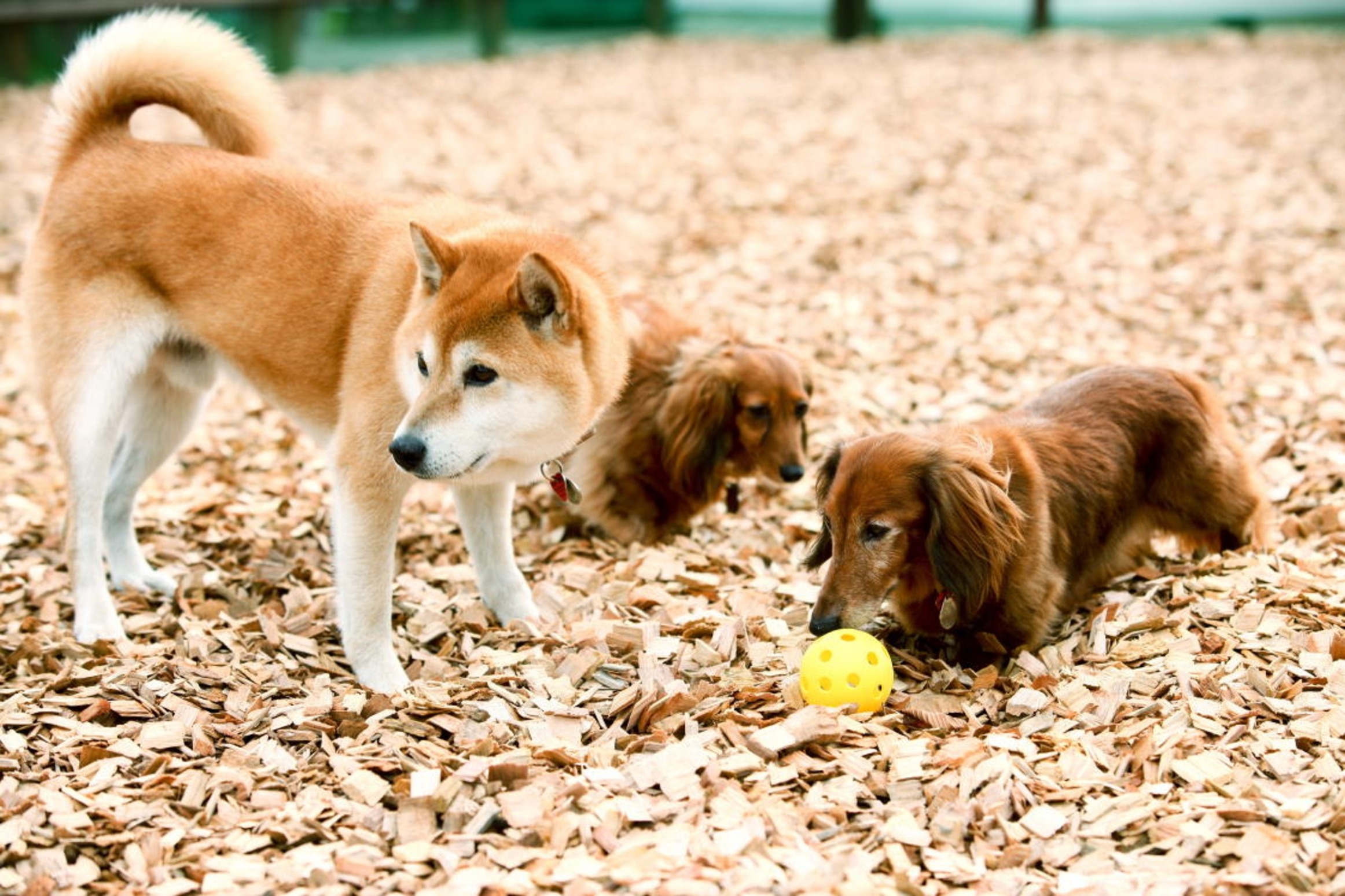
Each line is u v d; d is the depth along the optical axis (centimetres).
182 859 202
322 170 428
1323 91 512
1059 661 227
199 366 242
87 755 213
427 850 202
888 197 400
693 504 263
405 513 262
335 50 689
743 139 470
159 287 235
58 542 254
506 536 239
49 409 237
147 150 237
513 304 218
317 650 232
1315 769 207
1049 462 233
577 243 234
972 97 527
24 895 199
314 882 199
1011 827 204
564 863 200
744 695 221
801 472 261
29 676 227
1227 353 297
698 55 669
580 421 224
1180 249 347
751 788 209
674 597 242
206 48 241
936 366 300
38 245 238
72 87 239
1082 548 236
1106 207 384
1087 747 213
